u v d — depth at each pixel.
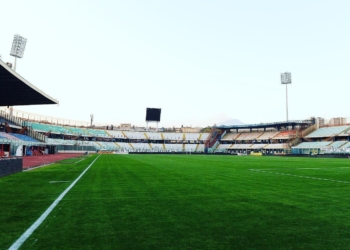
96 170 18.27
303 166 24.36
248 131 92.50
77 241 4.27
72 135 79.19
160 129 115.31
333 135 66.75
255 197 8.26
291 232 4.80
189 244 4.16
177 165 24.81
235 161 34.12
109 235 4.57
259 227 5.09
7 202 7.30
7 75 16.55
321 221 5.53
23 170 18.05
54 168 19.92
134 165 24.19
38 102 24.86
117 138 93.00
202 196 8.38
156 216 5.87
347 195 8.69
